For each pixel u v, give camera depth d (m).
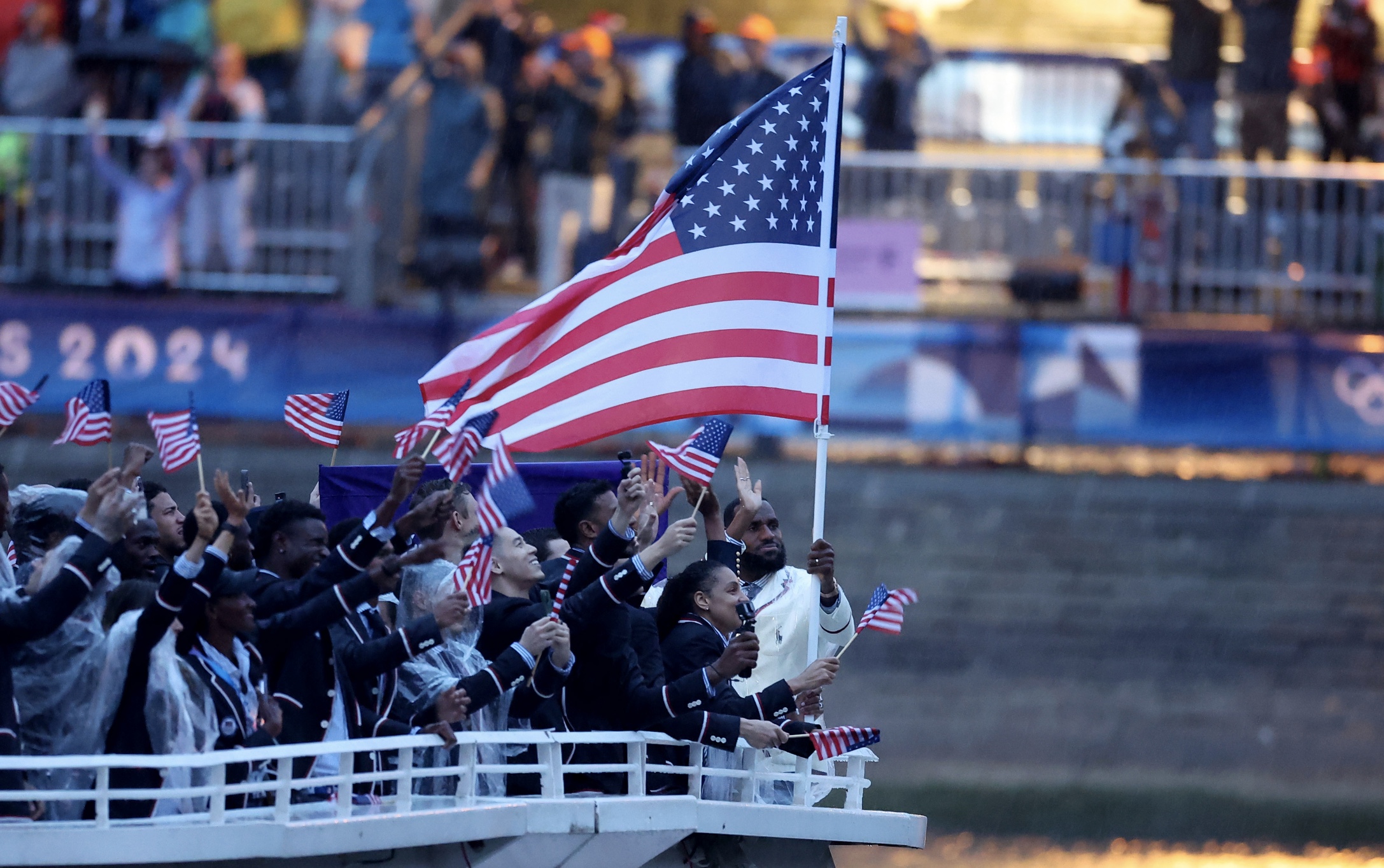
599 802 22.17
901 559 60.41
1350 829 53.25
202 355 59.69
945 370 60.38
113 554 21.30
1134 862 50.06
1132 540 60.97
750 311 26.94
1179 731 57.62
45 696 20.12
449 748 21.53
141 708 19.56
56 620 18.62
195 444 21.20
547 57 69.50
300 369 59.84
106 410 21.69
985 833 52.22
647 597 29.73
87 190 60.50
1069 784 54.50
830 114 26.77
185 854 18.45
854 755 25.70
